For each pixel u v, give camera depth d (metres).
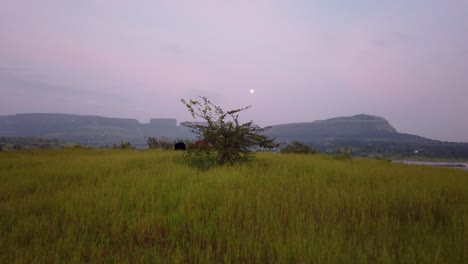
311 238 3.71
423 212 4.98
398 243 3.69
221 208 4.81
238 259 3.32
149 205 5.27
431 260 3.15
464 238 3.65
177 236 4.04
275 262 3.21
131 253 3.45
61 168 9.36
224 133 11.00
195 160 11.94
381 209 5.04
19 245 3.64
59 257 3.27
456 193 6.38
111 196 5.71
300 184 6.72
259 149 11.43
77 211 4.77
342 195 5.82
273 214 4.70
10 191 6.29
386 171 9.66
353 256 3.32
